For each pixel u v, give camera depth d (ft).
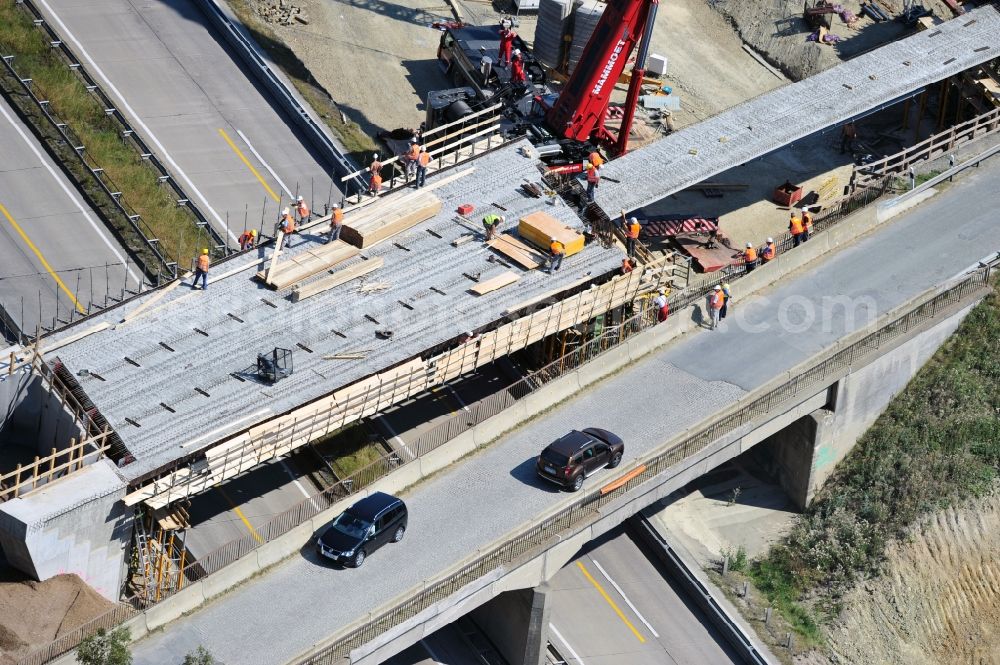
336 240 220.02
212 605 177.58
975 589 222.89
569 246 221.05
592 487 199.62
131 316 202.69
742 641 207.92
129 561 183.11
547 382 213.25
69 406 187.93
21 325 215.72
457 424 204.33
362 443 209.87
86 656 162.61
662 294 226.38
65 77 263.49
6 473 190.49
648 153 249.34
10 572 176.65
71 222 237.25
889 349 228.02
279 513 198.49
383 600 180.24
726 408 214.07
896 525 224.12
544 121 262.26
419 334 203.92
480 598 186.50
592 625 209.05
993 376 241.55
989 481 231.71
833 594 217.56
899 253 249.75
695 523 225.15
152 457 180.04
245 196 251.39
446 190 234.99
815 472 227.61
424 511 194.08
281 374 193.47
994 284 248.52
